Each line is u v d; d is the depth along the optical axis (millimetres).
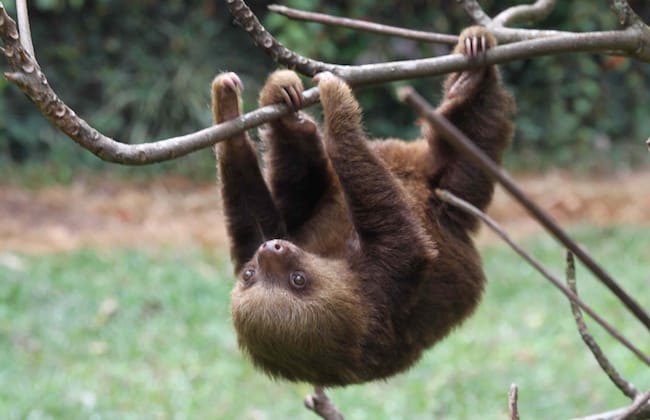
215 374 15758
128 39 29344
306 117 7383
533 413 14367
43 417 13961
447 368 16047
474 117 7637
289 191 7805
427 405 14648
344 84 6707
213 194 26484
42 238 22562
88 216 24359
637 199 26031
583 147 29531
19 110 28141
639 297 18266
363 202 7004
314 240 7672
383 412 14453
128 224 24000
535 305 18594
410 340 7355
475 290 7727
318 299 7055
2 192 25359
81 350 16547
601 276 3420
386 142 8023
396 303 7156
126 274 19875
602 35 6125
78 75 28766
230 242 7688
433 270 7398
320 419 14273
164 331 17391
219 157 7465
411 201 7461
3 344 16516
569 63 29953
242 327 7211
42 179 26531
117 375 15562
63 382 15156
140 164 5258
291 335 7020
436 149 7695
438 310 7473
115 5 29047
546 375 15508
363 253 7270
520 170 28609
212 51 29406
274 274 7129
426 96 28438
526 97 30031
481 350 16703
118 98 28406
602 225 23422
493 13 23203
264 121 6090
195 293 19062
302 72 6668
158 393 14922
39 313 17797
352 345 7117
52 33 28844
